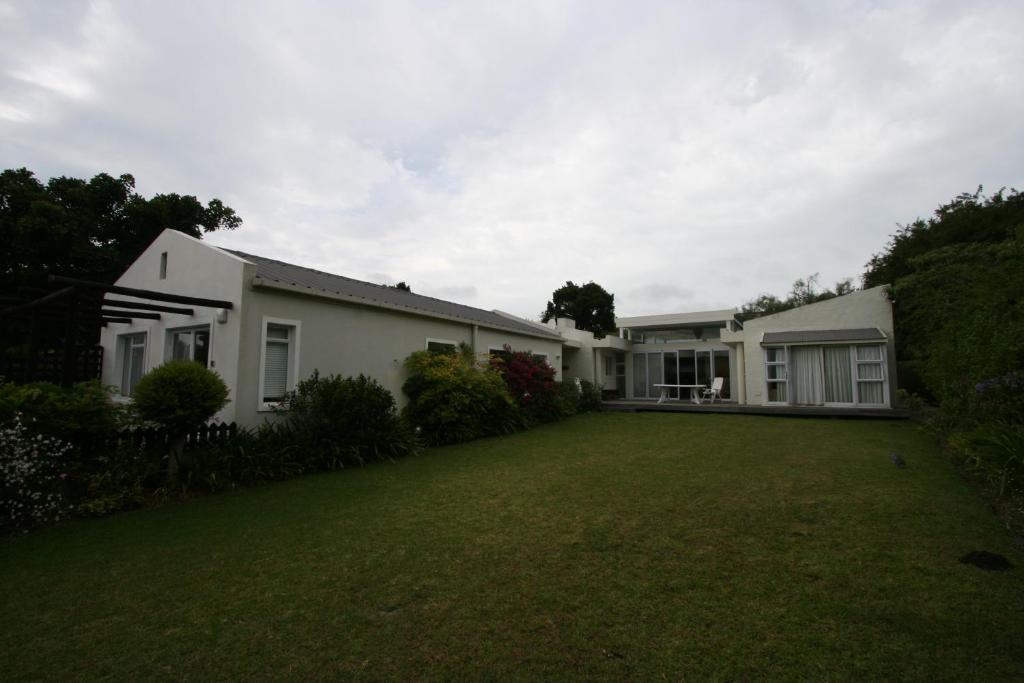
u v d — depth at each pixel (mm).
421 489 6160
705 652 2520
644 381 23766
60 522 4926
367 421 8305
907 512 4727
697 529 4430
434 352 11773
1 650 2666
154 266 9883
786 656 2463
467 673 2389
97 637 2793
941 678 2268
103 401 6223
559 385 15977
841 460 7469
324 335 9297
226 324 8125
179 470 6105
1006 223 16578
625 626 2789
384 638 2729
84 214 14594
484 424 11242
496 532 4465
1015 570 3391
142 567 3789
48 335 10328
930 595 3057
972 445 6102
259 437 7273
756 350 17672
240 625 2904
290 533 4547
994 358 6984
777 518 4684
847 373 15758
